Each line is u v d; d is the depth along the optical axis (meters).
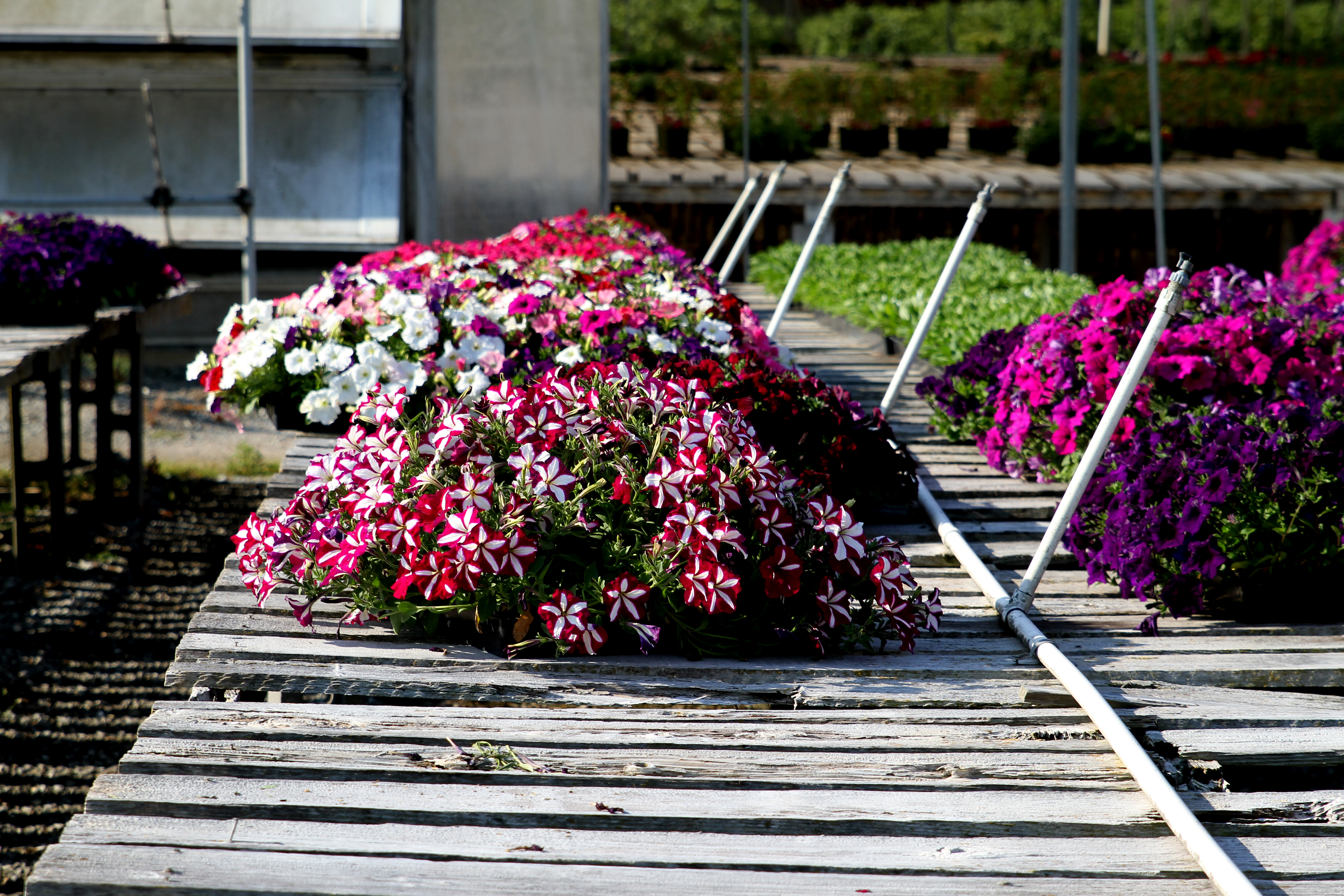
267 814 2.05
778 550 2.67
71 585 6.27
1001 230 13.86
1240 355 3.83
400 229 10.02
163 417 9.32
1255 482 3.08
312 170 10.09
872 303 7.05
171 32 9.59
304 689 2.55
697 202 13.21
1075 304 4.34
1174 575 3.10
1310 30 24.95
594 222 8.23
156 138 7.91
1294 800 2.23
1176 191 13.39
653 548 2.63
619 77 17.69
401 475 2.73
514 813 2.06
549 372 3.07
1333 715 2.59
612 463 2.76
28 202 7.86
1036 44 23.91
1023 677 2.75
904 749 2.37
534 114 10.74
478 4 10.51
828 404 3.82
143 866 1.87
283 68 10.05
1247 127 16.67
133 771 2.15
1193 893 1.92
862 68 18.69
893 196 13.12
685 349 4.30
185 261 9.94
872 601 2.87
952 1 25.62
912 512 3.91
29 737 4.64
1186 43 24.59
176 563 6.71
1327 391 3.84
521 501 2.61
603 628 2.71
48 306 6.10
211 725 2.32
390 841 1.98
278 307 4.73
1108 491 3.45
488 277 5.00
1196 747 2.43
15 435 6.43
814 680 2.68
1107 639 3.03
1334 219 13.68
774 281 9.18
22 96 9.95
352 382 4.22
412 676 2.59
